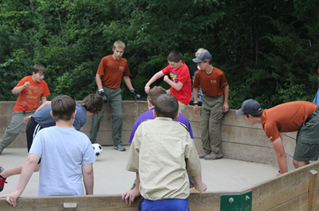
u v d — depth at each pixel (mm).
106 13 10625
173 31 8891
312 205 3553
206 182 4863
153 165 2404
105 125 6504
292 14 9000
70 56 11648
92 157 2852
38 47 12055
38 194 2750
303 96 8523
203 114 5801
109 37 10141
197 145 6152
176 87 5219
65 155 2727
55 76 11258
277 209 3182
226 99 5719
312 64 8492
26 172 2615
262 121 3832
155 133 2482
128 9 10203
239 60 10750
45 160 2703
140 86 10945
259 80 9906
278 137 3723
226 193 2789
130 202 2725
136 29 9711
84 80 10930
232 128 5820
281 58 8945
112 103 6121
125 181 4855
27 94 5500
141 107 6559
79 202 2670
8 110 6219
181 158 2420
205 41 10305
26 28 14289
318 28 8391
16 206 2602
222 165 5562
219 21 9594
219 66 10445
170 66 5531
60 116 2785
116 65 5961
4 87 11484
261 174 5188
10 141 5715
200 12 9148
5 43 12109
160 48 9273
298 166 3986
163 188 2342
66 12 13039
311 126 3805
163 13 9234
